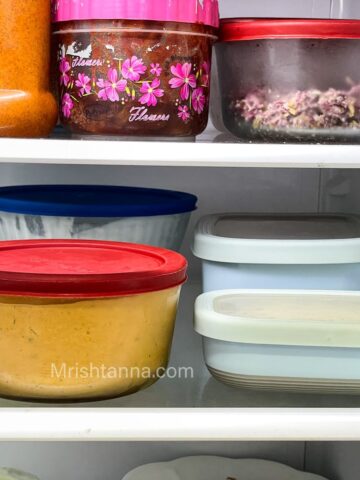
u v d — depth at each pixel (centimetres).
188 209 98
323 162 79
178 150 78
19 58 81
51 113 84
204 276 95
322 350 79
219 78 90
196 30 81
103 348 75
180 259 83
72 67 82
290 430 78
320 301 88
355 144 84
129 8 78
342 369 80
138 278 75
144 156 77
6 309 74
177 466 116
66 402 78
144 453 119
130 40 79
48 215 92
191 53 82
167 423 77
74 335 74
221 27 85
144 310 77
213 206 118
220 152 78
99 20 79
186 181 117
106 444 119
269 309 85
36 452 118
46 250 87
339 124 83
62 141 76
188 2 80
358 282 93
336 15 113
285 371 80
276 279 92
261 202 118
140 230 95
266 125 84
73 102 82
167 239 98
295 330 78
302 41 81
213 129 111
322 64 82
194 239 95
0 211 94
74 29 81
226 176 117
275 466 117
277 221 108
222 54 88
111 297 74
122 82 80
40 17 82
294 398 85
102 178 116
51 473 119
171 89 81
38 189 104
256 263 91
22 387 76
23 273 73
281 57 82
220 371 82
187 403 82
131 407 79
